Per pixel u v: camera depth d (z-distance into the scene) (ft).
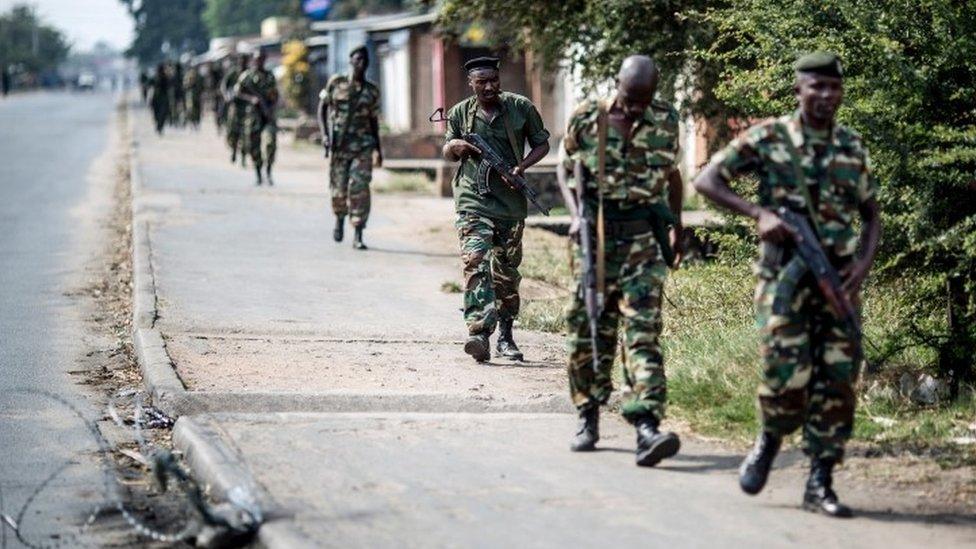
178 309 76.43
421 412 55.72
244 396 56.29
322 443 48.98
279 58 403.54
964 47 54.03
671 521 40.45
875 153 54.08
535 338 72.23
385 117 287.69
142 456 50.08
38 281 92.73
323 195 144.15
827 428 41.29
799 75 40.55
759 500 42.68
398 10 422.82
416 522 40.14
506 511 41.29
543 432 51.26
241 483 43.70
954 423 50.11
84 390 61.72
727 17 63.00
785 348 40.70
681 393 55.06
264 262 95.96
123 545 41.11
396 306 80.64
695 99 93.86
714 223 79.51
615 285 46.83
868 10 55.47
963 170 53.93
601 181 46.01
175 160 194.39
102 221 128.98
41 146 241.96
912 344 55.77
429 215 126.62
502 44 107.14
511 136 64.39
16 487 46.65
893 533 39.58
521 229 65.51
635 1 87.56
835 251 40.91
